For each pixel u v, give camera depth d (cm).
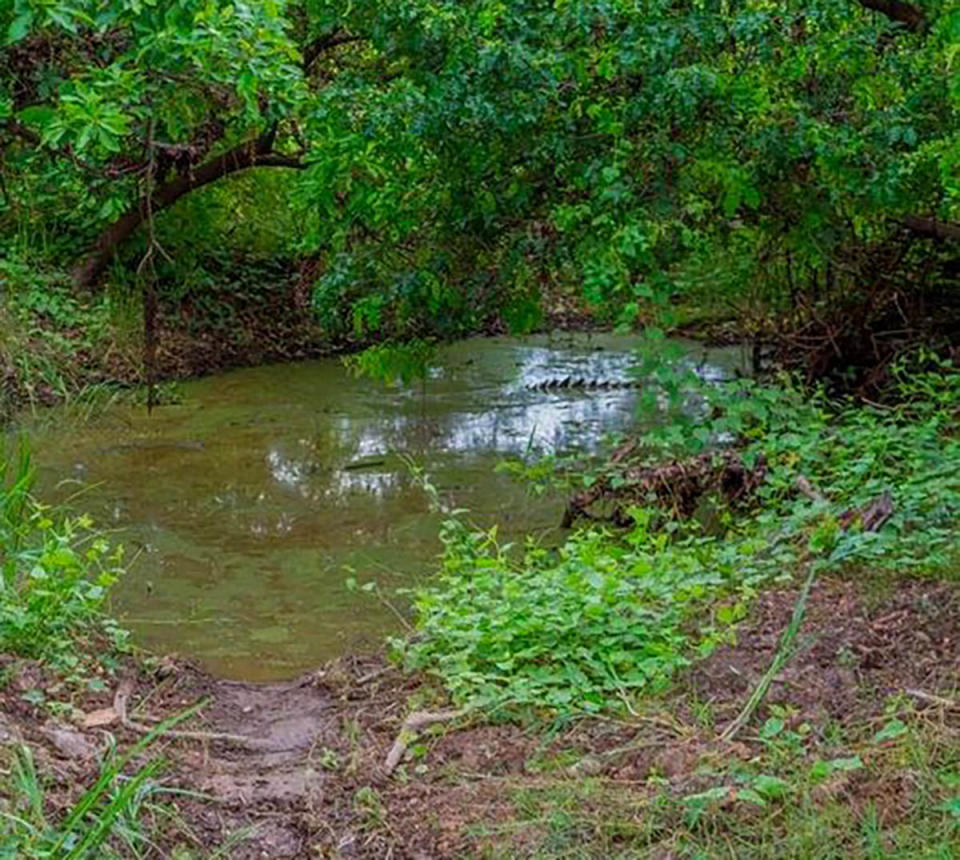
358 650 538
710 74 684
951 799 345
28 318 1042
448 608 508
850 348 896
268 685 494
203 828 369
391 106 707
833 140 719
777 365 928
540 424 933
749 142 714
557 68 703
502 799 380
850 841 338
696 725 413
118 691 463
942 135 745
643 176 716
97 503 747
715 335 1176
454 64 704
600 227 721
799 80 750
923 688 417
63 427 909
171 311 1151
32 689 440
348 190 764
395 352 816
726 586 522
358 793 387
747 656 452
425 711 441
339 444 880
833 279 923
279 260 1276
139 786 361
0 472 642
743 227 810
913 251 894
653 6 697
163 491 772
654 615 483
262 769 412
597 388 1046
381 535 695
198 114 801
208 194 1205
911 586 494
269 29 596
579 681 443
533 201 752
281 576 636
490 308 785
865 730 396
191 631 566
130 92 596
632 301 726
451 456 848
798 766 376
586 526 690
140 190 945
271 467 824
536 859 344
